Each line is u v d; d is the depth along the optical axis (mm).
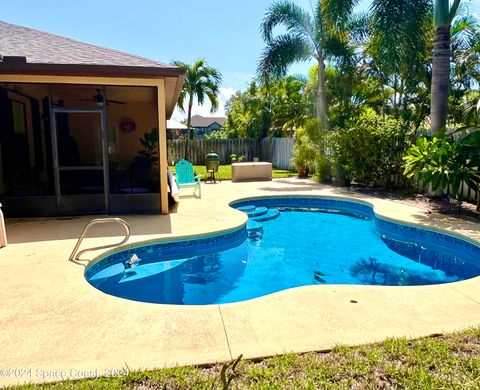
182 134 29719
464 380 2367
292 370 2525
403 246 7113
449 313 3428
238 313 3441
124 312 3484
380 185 11719
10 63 6570
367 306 3578
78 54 7633
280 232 8086
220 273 5742
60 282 4238
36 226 6980
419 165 7938
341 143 11961
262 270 5859
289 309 3514
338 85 14961
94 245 5715
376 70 14586
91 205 7984
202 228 6816
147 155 8047
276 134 24141
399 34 10242
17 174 7723
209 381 2418
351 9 12672
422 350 2740
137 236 6250
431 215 7781
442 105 9438
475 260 5910
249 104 25969
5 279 4324
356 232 8078
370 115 12203
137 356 2744
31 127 7625
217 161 14594
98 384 2391
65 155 7766
